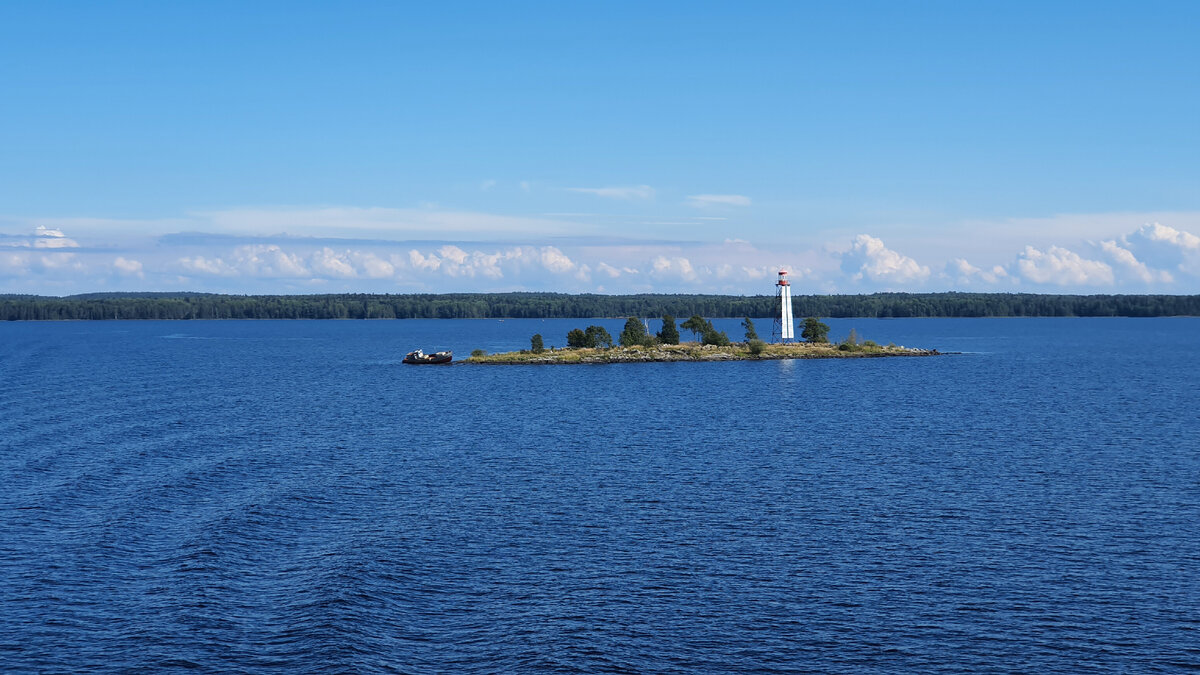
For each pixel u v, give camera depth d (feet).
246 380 617.21
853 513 230.89
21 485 254.06
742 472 282.15
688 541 207.41
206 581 177.88
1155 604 169.99
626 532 214.07
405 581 180.55
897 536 211.00
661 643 155.02
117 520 218.18
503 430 372.58
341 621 159.53
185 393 521.24
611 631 159.33
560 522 222.07
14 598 169.68
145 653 148.77
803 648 153.48
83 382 589.32
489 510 232.94
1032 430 371.56
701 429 375.66
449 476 274.98
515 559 194.39
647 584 180.65
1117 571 186.91
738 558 195.83
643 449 325.21
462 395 516.32
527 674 144.05
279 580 179.52
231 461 294.66
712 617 165.17
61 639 153.58
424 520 222.89
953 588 178.29
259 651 149.48
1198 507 235.40
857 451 320.29
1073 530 215.10
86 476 266.57
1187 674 144.15
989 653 151.43
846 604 170.81
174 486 254.68
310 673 142.51
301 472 278.26
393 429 374.63
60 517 220.84
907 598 173.58
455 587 177.99
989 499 245.04
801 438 350.84
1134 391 535.19
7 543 199.93
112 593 172.35
